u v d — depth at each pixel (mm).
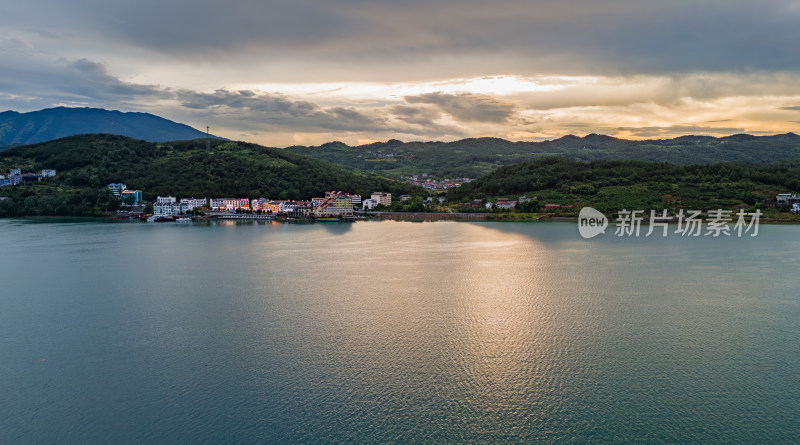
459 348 93438
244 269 168625
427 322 108562
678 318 111188
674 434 66062
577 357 89375
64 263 180500
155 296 131125
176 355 90500
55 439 65562
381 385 78875
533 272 162250
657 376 81750
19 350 93438
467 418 69812
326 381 80188
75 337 100125
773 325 106062
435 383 79562
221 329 104312
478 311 116438
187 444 64312
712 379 80688
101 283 146750
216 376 82000
